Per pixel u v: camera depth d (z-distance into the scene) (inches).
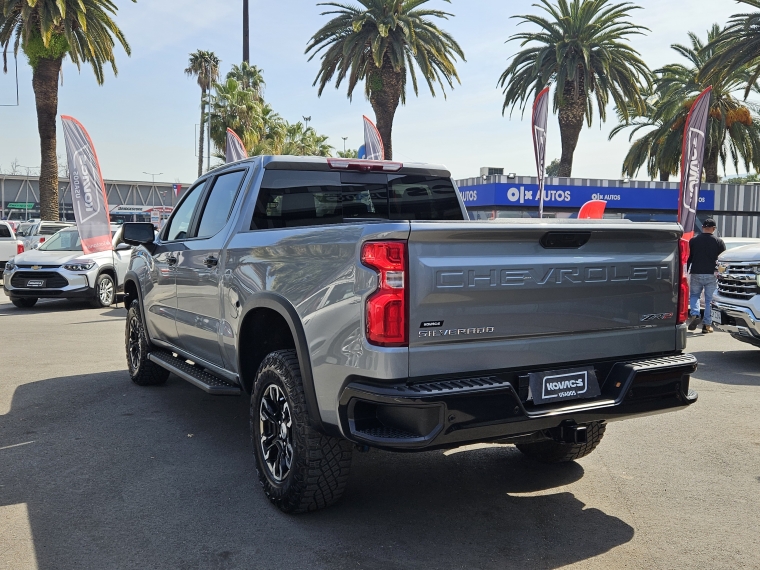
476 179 1438.2
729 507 148.3
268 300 144.4
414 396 110.2
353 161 191.0
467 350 118.7
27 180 3198.8
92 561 120.7
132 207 2283.5
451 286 116.0
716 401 246.1
